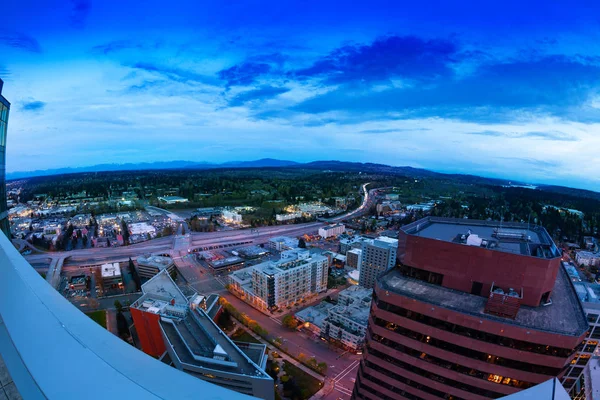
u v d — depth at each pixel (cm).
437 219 8869
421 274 6869
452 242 6406
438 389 6253
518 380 5547
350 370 14262
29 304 1402
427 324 6103
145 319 14425
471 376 5884
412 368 6469
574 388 10450
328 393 12862
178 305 14800
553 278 5872
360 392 7456
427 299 6131
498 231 7888
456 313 5756
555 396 1255
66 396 1049
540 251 6694
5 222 7244
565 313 5750
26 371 1095
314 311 18538
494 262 6019
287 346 15900
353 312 16788
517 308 5459
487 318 5556
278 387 13200
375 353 6912
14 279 1505
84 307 19450
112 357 1330
